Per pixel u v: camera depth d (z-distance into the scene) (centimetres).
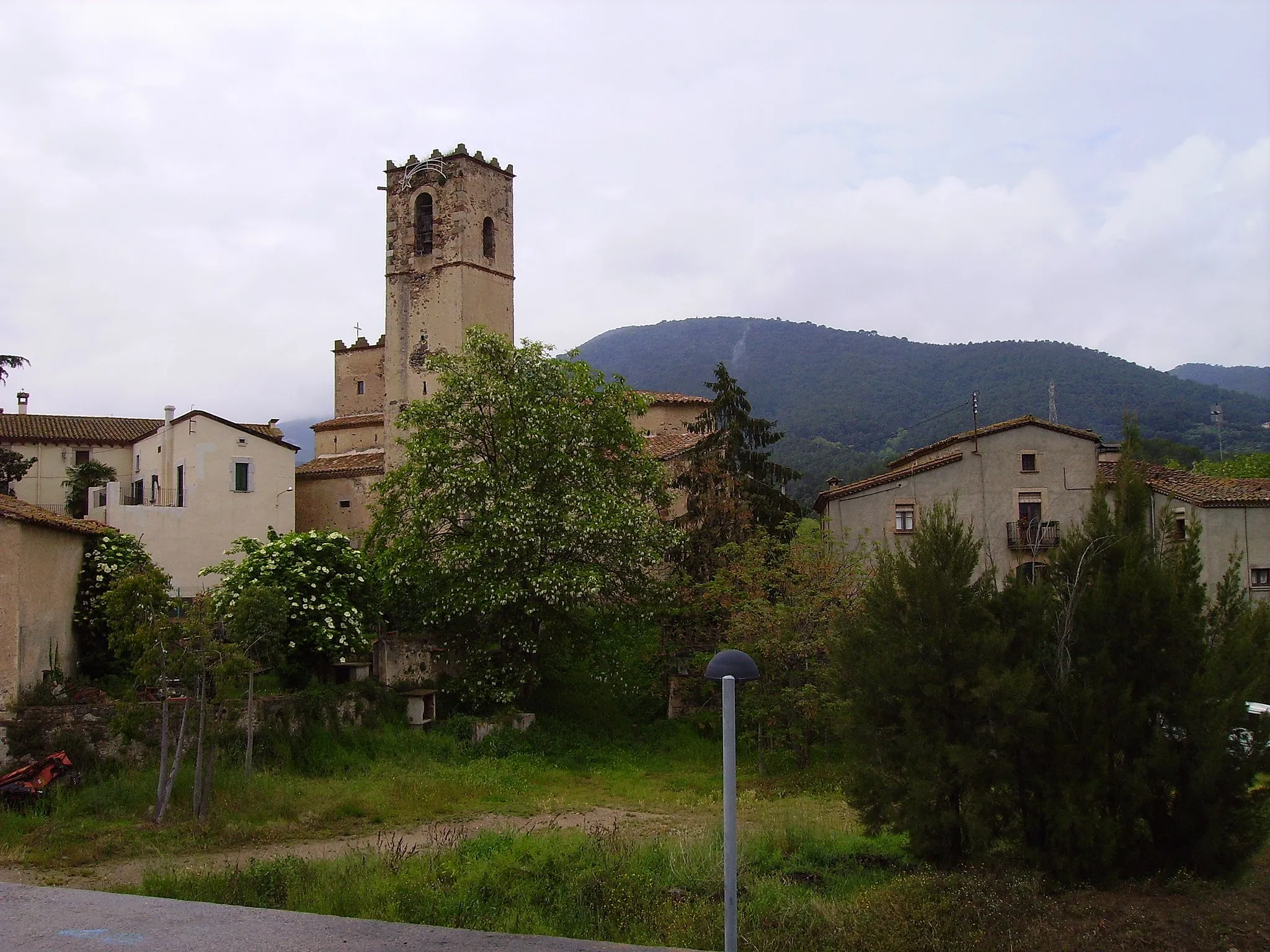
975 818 1505
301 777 2467
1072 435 3894
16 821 1947
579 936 1319
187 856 1805
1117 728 1489
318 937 652
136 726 2097
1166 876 1465
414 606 3188
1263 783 1644
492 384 3156
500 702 3028
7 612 2369
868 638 1697
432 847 1786
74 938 643
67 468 4597
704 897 1457
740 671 773
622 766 2894
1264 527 3725
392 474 3269
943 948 1255
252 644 2389
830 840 1814
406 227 4538
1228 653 1484
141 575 2144
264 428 4903
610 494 3169
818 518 4534
